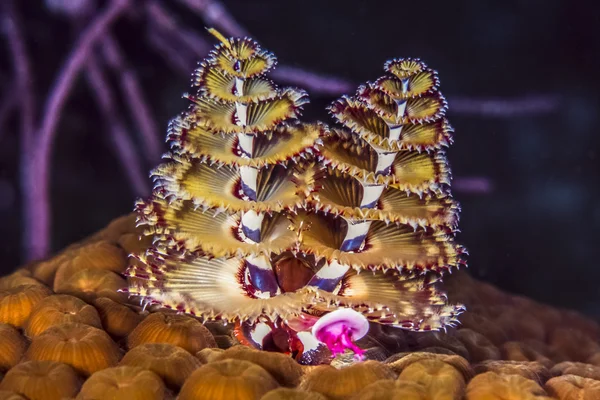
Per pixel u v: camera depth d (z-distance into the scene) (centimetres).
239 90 11
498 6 37
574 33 37
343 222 12
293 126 11
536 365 12
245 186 11
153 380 11
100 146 33
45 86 32
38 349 11
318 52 36
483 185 35
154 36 32
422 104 11
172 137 11
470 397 11
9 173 34
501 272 35
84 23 31
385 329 13
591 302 35
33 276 14
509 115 37
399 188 11
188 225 12
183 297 12
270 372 11
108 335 12
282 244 11
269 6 36
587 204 37
